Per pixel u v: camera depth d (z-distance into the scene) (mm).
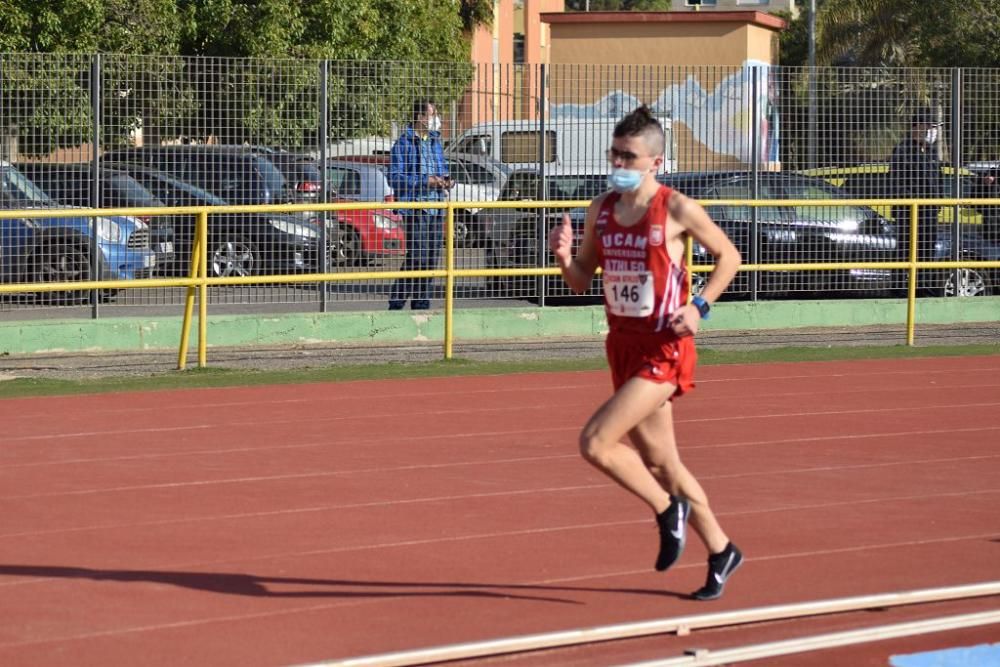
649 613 17938
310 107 44344
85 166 42750
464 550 20969
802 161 48844
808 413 33188
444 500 24172
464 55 98500
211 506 23609
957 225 50312
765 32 87812
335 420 31594
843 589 19109
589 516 23109
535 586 19141
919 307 50438
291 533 21891
